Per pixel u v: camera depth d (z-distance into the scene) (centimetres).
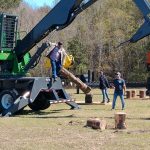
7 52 2009
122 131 1359
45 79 1955
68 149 1085
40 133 1334
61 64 2009
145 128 1434
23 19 6581
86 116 1808
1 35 1986
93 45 6450
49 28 1933
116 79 2147
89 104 2483
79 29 6725
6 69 2016
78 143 1161
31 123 1572
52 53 1964
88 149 1085
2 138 1245
